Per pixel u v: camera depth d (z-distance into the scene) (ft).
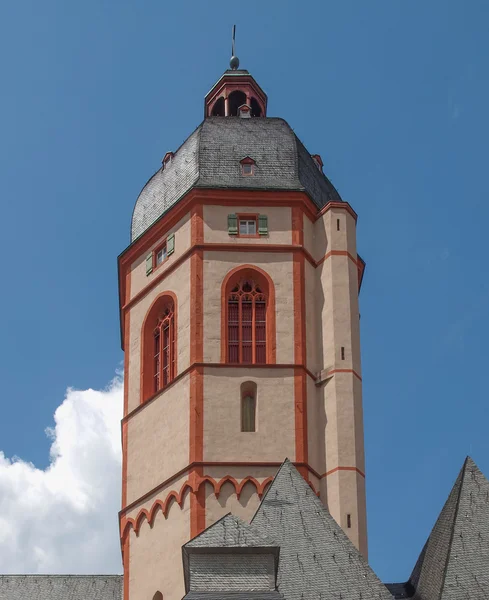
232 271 248.93
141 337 255.29
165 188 264.52
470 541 205.98
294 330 245.24
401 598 215.10
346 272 250.78
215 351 242.78
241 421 238.07
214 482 232.73
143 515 239.91
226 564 197.26
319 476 237.04
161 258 258.78
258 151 261.85
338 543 207.00
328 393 242.17
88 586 266.77
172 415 242.17
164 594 231.09
